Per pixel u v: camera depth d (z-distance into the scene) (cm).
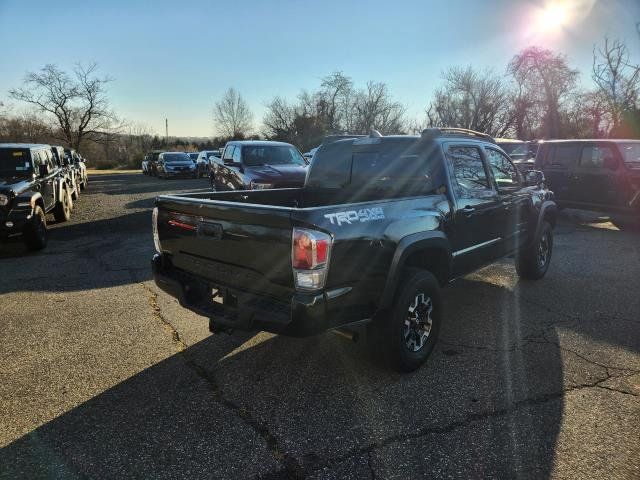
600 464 262
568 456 269
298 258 286
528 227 583
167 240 388
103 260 748
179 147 6034
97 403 328
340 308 306
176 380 360
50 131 5428
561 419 305
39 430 297
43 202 852
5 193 760
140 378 363
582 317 489
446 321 480
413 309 363
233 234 323
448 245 400
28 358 396
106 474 257
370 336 352
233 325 322
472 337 439
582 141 1097
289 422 305
